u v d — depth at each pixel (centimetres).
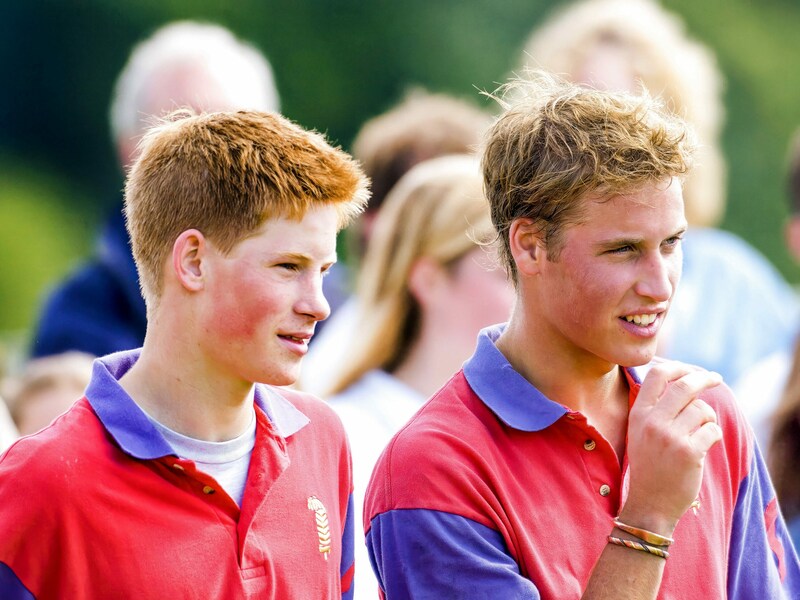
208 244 877
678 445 890
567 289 905
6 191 5000
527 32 4938
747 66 4975
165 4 5069
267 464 920
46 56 5075
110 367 923
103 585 841
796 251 1975
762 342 1919
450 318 1448
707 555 943
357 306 1581
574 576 905
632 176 880
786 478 1491
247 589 873
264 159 880
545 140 916
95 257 1783
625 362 903
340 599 970
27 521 836
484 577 894
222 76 1903
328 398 1437
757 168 4909
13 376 1781
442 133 1791
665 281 889
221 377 895
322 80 5044
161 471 873
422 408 972
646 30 1992
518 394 942
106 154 5109
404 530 918
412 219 1455
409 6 5041
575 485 927
